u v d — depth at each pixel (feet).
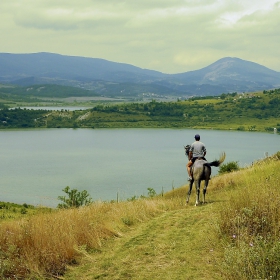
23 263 26.40
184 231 33.12
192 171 49.65
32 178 310.24
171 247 29.12
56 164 395.96
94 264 27.35
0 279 24.09
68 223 34.63
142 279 23.89
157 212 44.39
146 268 25.61
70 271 26.40
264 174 60.59
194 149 51.31
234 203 33.01
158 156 458.50
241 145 543.39
